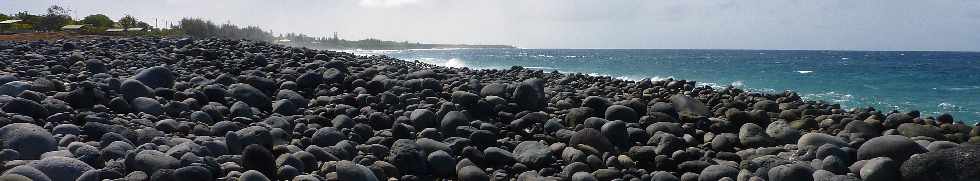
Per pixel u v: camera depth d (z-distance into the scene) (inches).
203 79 408.5
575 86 596.7
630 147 287.4
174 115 300.4
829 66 1846.7
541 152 251.3
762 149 279.4
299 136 270.8
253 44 793.6
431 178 233.8
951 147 246.4
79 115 261.3
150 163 189.8
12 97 277.1
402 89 393.7
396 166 232.8
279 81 423.2
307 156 220.1
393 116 334.0
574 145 272.1
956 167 212.1
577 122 336.2
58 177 176.2
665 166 251.0
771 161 252.4
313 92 406.6
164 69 369.4
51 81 333.7
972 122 584.1
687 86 585.9
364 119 312.0
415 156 236.4
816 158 254.1
